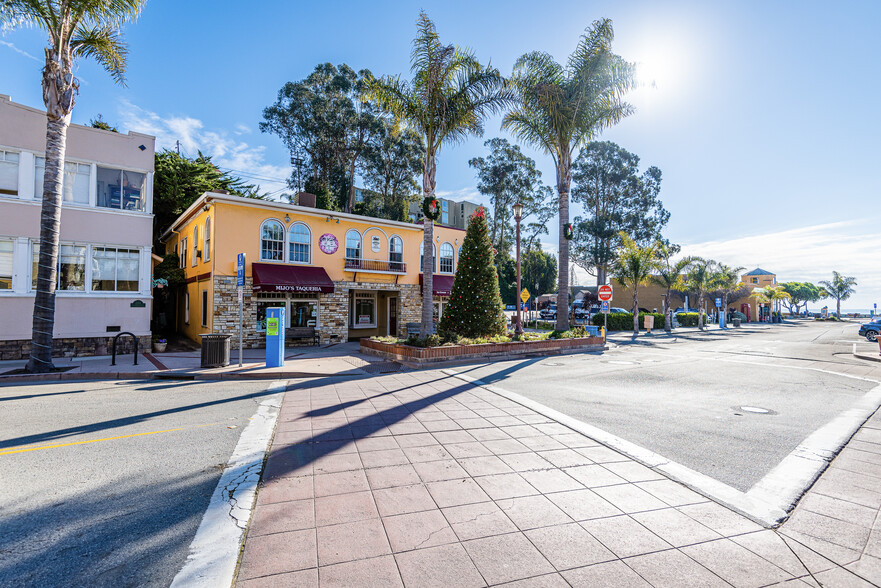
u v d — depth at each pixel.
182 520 3.31
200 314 18.34
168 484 4.00
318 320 19.31
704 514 3.44
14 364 11.96
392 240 22.20
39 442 5.23
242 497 3.70
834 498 3.72
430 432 5.64
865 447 5.06
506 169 43.69
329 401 7.54
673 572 2.66
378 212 37.94
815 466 4.45
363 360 13.09
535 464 4.51
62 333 13.66
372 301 23.62
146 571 2.66
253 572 2.63
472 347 12.81
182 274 21.28
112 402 7.54
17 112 13.10
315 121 33.75
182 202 25.25
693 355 15.16
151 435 5.52
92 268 14.24
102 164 14.41
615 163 43.75
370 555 2.83
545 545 2.97
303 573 2.63
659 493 3.83
